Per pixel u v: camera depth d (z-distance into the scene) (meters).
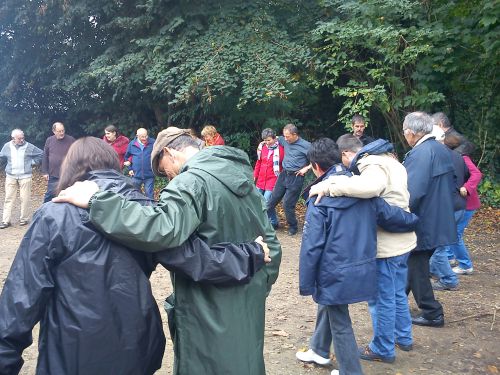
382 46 9.95
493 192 10.84
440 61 10.38
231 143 12.99
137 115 14.86
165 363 3.92
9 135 16.94
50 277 1.93
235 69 10.96
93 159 2.17
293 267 6.58
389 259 3.71
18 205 11.55
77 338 1.89
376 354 3.90
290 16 12.21
